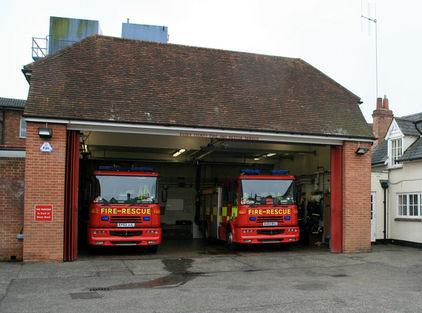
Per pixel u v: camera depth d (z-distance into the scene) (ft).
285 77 62.23
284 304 28.96
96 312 26.89
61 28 95.35
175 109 51.34
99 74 52.60
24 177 46.83
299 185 71.92
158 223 53.01
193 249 59.62
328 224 63.10
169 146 64.85
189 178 83.15
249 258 50.16
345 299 30.42
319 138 54.49
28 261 44.86
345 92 62.80
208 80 57.31
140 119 48.52
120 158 74.95
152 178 53.62
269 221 55.77
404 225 63.77
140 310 27.37
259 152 68.90
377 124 82.79
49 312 26.81
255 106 55.47
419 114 73.05
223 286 34.99
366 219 55.62
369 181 56.13
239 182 56.29
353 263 47.14
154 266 44.34
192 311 27.17
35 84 48.49
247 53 64.18
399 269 43.55
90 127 47.62
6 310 27.22
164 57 58.65
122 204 51.83
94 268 42.63
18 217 47.16
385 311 27.22
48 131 45.06
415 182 62.13
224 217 62.13
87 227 55.31
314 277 39.17
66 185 47.01
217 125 50.75
